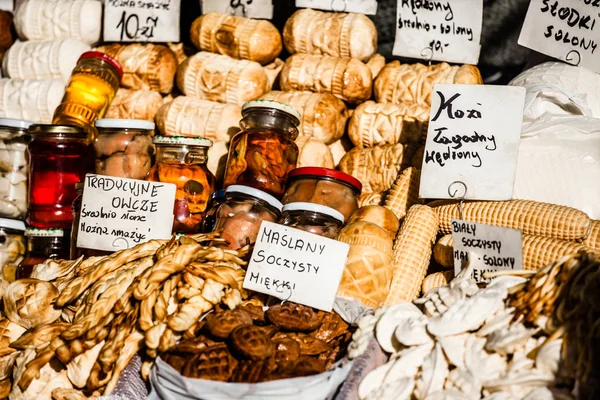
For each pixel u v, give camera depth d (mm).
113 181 1869
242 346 1329
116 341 1473
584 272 1217
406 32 2246
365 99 2246
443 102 1773
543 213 1604
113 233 1853
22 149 2262
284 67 2289
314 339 1462
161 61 2404
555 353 1182
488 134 1711
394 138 2115
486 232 1558
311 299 1562
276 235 1601
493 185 1688
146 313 1463
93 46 2645
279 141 1896
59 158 2098
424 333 1342
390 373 1309
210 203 1994
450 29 2207
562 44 2033
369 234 1639
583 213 1587
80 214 1889
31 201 2117
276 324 1467
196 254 1561
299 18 2307
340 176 1764
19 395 1514
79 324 1523
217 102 2320
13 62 2547
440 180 1745
